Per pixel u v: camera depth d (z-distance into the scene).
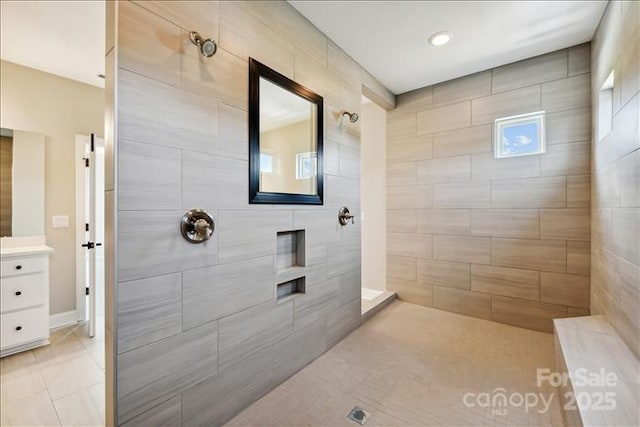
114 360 1.14
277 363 1.83
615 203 1.75
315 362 2.10
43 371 2.06
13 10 1.92
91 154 2.58
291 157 1.95
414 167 3.29
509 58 2.62
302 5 1.94
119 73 1.14
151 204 1.24
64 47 2.37
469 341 2.42
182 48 1.34
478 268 2.91
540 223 2.59
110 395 1.16
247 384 1.65
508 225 2.74
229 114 1.55
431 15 2.03
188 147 1.37
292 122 1.96
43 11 1.93
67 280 2.92
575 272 2.45
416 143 3.27
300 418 1.56
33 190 2.75
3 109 2.60
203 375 1.44
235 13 1.58
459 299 3.02
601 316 2.05
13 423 1.58
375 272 3.72
